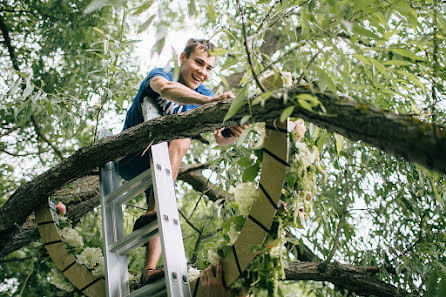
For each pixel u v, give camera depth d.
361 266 2.84
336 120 1.44
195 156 5.09
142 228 2.13
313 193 1.92
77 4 4.32
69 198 3.43
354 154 2.85
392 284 2.81
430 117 2.10
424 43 1.85
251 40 1.63
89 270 2.39
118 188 2.31
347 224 2.98
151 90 2.42
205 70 2.57
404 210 2.77
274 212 1.73
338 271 2.83
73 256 2.38
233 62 1.61
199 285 1.94
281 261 1.81
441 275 2.37
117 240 2.29
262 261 1.78
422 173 2.60
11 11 4.59
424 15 2.14
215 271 1.91
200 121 1.89
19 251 4.34
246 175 1.87
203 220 3.98
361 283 2.77
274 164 1.75
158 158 2.19
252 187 1.85
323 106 1.46
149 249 2.33
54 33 4.23
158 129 2.04
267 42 3.55
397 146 1.32
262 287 1.76
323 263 2.84
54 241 2.41
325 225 2.66
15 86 2.41
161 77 2.36
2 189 4.37
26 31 4.59
